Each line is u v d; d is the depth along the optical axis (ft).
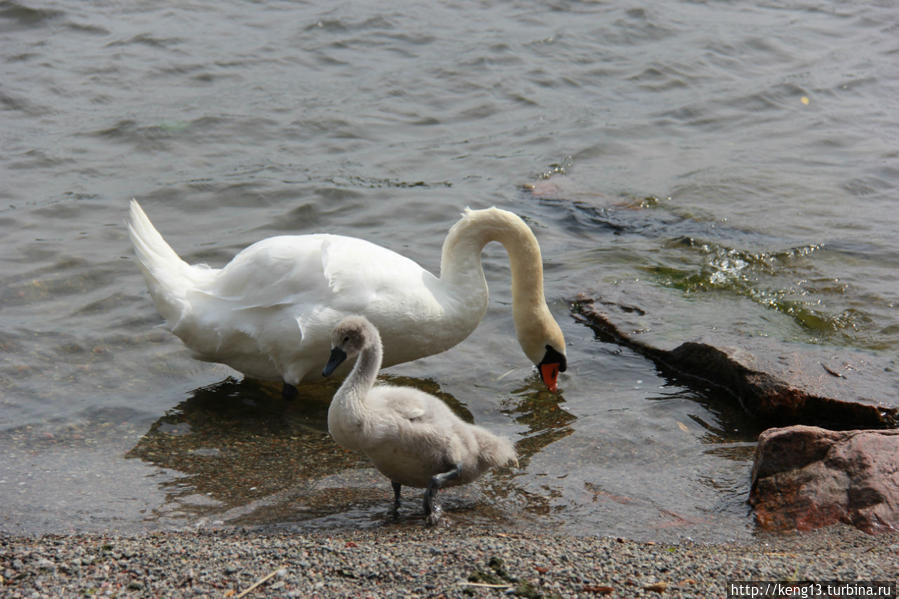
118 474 26.43
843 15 84.38
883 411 29.76
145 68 64.59
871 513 23.84
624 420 30.27
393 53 70.28
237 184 49.01
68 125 55.77
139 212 31.09
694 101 65.00
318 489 26.00
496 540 22.16
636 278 41.29
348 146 55.36
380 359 24.82
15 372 31.65
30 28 70.08
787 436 25.58
